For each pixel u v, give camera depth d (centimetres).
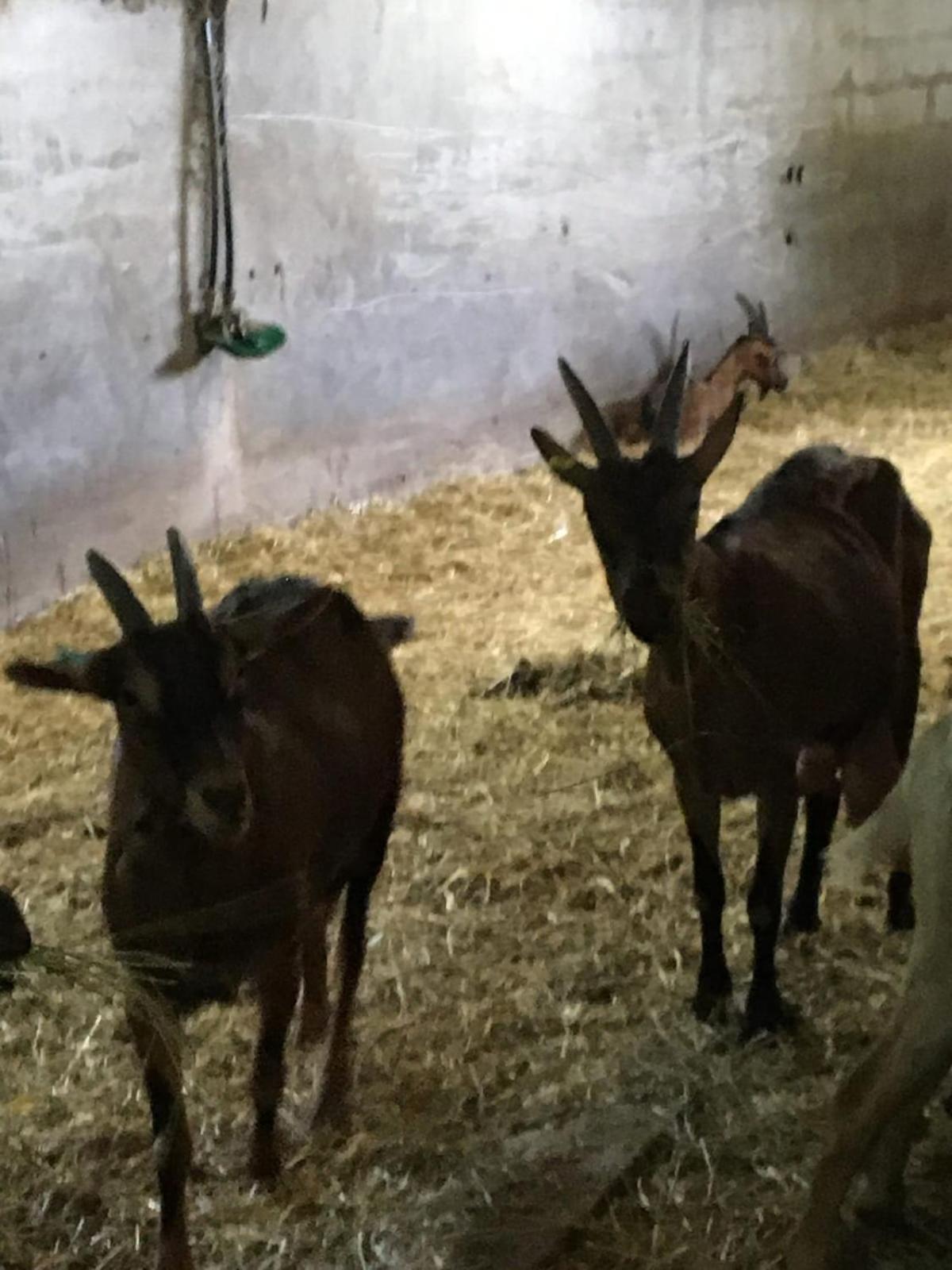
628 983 265
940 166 780
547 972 268
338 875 233
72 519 430
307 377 494
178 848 195
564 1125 229
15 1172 223
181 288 449
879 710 277
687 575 238
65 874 301
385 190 504
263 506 492
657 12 591
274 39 458
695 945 276
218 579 449
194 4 433
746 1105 233
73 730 363
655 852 304
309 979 241
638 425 608
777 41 656
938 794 189
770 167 672
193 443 462
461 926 281
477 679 386
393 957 272
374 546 484
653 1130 226
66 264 414
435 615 430
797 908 278
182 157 441
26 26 390
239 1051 247
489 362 560
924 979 186
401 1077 241
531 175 556
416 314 527
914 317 791
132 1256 208
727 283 666
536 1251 205
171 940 198
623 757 342
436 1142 226
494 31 526
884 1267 199
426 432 543
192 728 189
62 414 420
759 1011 250
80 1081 242
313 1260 206
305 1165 222
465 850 306
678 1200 214
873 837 204
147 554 457
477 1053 247
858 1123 188
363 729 230
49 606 425
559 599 441
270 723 208
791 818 246
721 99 635
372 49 488
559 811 319
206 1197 216
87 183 416
